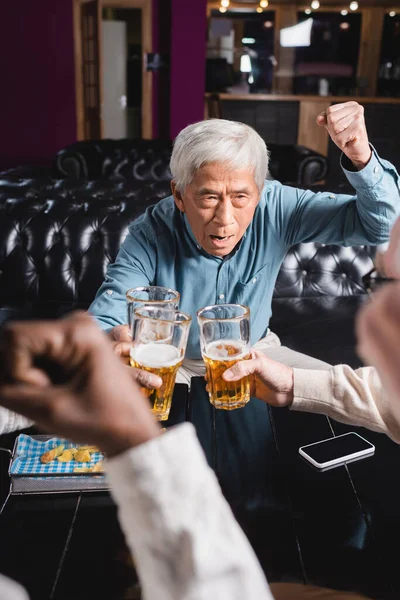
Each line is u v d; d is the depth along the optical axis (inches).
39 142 324.8
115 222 112.7
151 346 42.5
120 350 47.2
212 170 54.8
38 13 307.1
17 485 40.6
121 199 118.2
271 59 389.1
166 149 230.4
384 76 384.2
